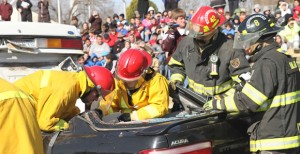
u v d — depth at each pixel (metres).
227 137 3.89
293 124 3.97
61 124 4.26
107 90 4.57
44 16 15.84
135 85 4.60
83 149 3.79
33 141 2.42
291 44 11.62
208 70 4.87
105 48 12.02
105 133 3.77
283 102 3.93
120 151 3.59
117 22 14.58
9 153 2.36
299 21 11.73
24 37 6.60
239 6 14.65
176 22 8.22
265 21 4.04
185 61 5.07
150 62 4.63
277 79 3.90
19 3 14.79
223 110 3.94
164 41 7.45
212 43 4.82
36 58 6.79
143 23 13.73
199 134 3.68
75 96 4.46
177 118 4.12
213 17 4.71
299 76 4.07
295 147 3.99
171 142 3.51
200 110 4.31
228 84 4.91
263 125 3.96
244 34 4.05
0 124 2.35
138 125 3.76
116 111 4.81
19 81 4.45
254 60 4.06
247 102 3.85
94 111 4.12
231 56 4.78
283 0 13.52
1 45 6.47
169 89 4.80
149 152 3.48
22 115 2.41
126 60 4.51
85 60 12.15
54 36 6.87
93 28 13.98
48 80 4.36
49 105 4.25
